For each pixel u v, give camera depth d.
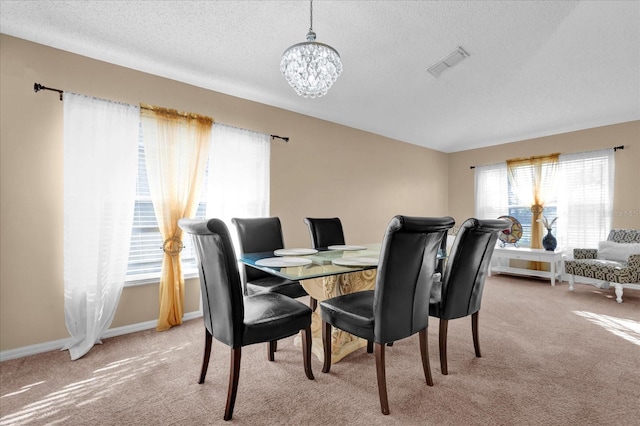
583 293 3.80
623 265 3.44
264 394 1.63
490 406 1.52
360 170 4.55
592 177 4.36
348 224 4.37
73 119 2.30
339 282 2.21
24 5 1.92
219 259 1.43
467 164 5.77
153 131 2.68
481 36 2.47
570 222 4.54
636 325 2.67
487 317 2.90
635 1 2.09
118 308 2.53
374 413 1.47
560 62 2.84
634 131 4.06
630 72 2.99
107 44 2.35
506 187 5.26
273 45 2.46
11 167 2.14
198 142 2.91
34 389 1.69
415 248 1.52
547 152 4.82
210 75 2.87
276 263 1.82
